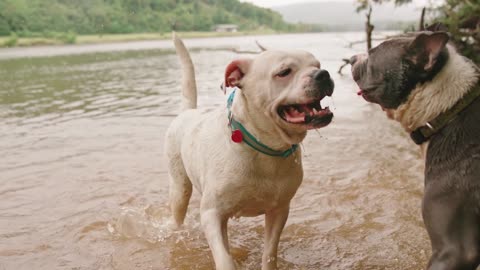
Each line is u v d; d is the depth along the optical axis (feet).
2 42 181.98
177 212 17.31
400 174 22.06
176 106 39.60
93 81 59.67
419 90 12.03
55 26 224.74
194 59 93.56
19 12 208.74
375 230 17.25
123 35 258.78
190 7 360.07
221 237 13.21
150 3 304.50
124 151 26.71
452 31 40.04
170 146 16.66
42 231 17.52
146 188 21.36
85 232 17.48
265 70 12.36
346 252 15.99
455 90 11.70
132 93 48.06
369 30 53.06
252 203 13.60
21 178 22.61
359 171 22.68
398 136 28.53
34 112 38.47
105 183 21.93
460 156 11.42
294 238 17.01
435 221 11.46
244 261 15.90
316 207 19.20
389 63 12.29
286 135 12.53
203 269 15.23
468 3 38.83
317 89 11.82
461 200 11.19
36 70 76.95
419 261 15.24
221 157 13.30
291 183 13.48
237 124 12.98
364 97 13.10
